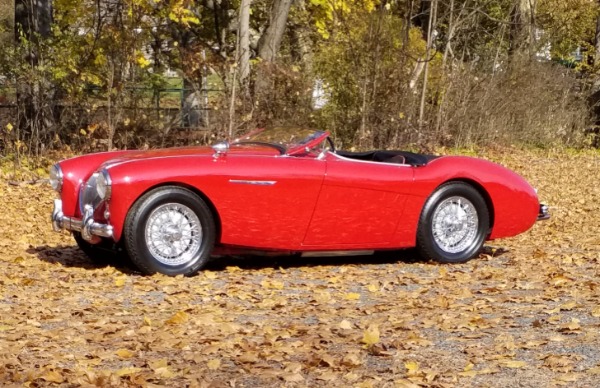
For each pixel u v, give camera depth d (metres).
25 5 18.72
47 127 16.80
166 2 20.11
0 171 15.17
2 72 16.75
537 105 23.67
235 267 8.28
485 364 4.94
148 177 7.62
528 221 8.97
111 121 17.00
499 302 6.75
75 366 4.93
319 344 5.41
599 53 27.81
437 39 25.58
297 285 7.57
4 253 9.17
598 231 11.38
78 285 7.42
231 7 26.89
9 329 5.83
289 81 18.09
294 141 8.27
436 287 7.45
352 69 19.34
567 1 28.58
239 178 7.83
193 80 18.66
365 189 8.23
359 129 19.36
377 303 6.77
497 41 25.67
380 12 19.50
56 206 8.45
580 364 4.91
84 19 18.94
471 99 22.19
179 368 4.95
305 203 8.05
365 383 4.54
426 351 5.23
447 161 8.62
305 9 23.38
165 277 7.67
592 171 19.59
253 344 5.39
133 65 17.59
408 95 19.69
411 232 8.49
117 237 7.66
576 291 7.02
